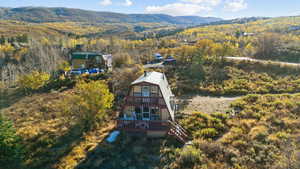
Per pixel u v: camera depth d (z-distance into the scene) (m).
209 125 25.05
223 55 57.47
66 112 29.38
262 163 17.19
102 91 25.81
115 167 18.47
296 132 21.31
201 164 17.91
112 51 84.19
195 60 53.28
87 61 57.19
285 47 66.69
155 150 20.69
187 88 42.44
